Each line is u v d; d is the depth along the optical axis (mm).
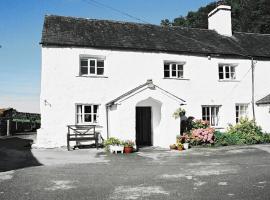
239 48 22000
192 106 19766
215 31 24266
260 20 41531
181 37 21734
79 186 8312
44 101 17078
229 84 20719
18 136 25297
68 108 17391
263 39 24906
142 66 18953
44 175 9719
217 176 9406
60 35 18094
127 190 7879
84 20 20734
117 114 16641
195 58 20125
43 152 15227
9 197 7277
